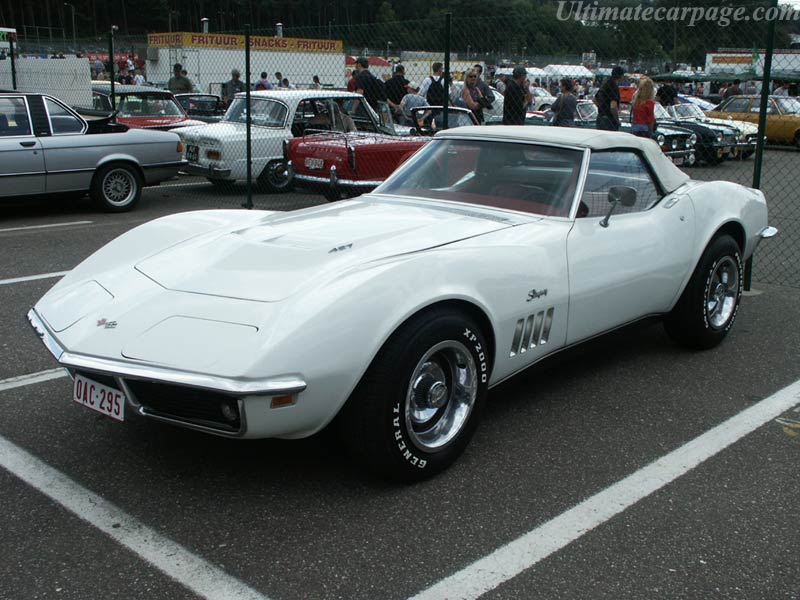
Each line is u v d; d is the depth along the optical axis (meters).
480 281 3.00
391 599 2.27
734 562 2.49
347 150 8.53
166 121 12.68
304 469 3.05
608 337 3.88
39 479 2.95
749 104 21.14
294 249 3.05
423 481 2.97
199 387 2.40
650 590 2.33
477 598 2.28
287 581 2.34
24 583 2.32
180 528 2.62
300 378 2.48
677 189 4.33
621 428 3.50
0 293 5.59
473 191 3.90
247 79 9.10
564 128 4.14
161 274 3.03
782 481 3.03
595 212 3.73
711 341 4.57
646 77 10.81
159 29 77.50
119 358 2.57
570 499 2.86
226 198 10.70
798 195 12.38
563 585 2.35
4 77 16.61
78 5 76.94
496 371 3.20
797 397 3.91
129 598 2.26
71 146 8.85
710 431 3.49
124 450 3.20
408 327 2.75
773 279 6.65
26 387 3.86
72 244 7.43
